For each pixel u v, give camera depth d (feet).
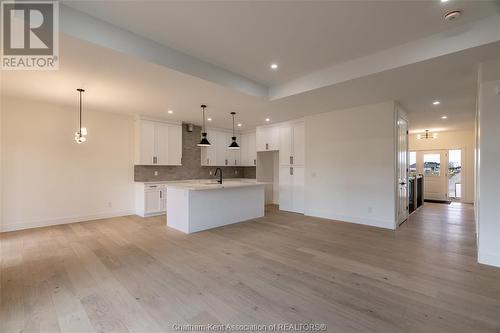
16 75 11.11
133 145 20.43
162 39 9.72
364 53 10.89
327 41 9.85
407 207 19.25
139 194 19.89
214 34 9.36
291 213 21.12
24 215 15.47
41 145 16.05
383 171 15.96
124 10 7.97
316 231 15.19
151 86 12.55
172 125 21.67
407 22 8.57
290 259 10.62
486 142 9.84
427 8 7.81
